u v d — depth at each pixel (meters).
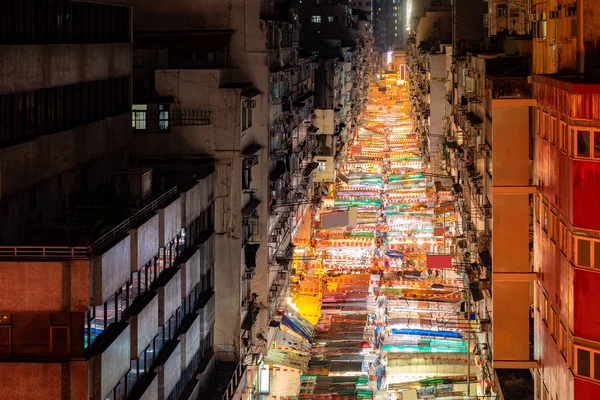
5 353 26.36
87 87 37.59
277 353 57.03
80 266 26.02
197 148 47.53
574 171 27.27
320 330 62.50
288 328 60.81
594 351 26.84
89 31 37.78
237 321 48.06
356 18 181.75
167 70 47.28
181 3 54.16
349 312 66.00
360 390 51.97
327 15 150.75
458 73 76.62
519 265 36.22
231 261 47.97
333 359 56.16
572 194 27.41
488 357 45.94
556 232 30.64
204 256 44.47
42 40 32.47
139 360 32.50
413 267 79.31
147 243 33.00
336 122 117.31
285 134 67.25
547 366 32.72
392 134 168.12
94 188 38.50
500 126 36.53
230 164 47.50
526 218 36.19
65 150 33.81
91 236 29.09
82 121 37.00
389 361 55.06
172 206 37.16
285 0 69.06
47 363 26.02
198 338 42.44
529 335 36.84
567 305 28.41
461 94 73.06
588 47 32.25
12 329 26.28
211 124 47.38
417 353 56.03
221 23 53.97
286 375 55.03
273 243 58.38
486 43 76.38
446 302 66.50
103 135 38.59
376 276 74.56
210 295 45.72
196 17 54.12
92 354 26.77
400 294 68.44
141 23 54.47
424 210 100.38
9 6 29.56
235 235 47.81
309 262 77.19
